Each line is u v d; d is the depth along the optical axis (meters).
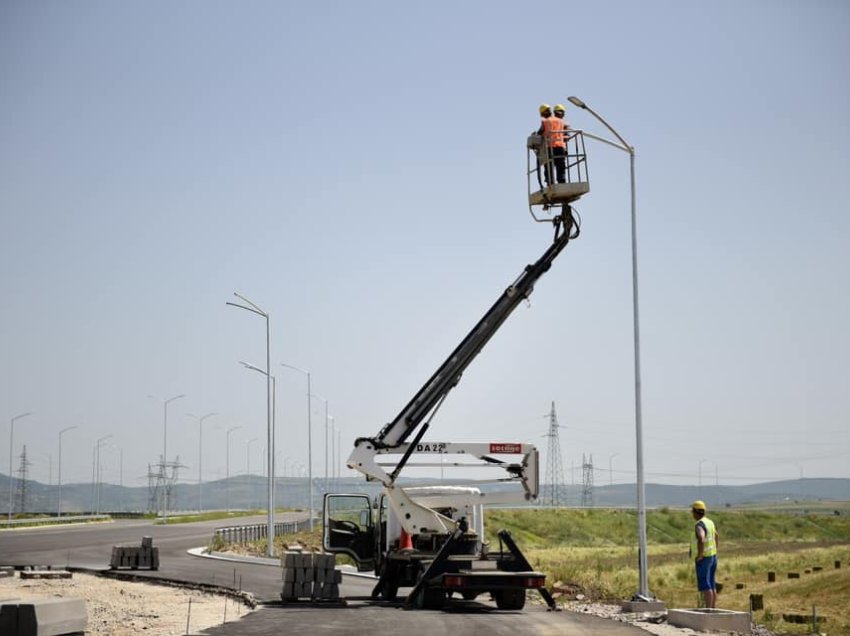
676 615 20.61
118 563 37.38
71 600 16.31
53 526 90.56
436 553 25.45
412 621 21.03
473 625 20.25
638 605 23.34
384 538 26.83
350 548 27.42
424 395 25.28
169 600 27.02
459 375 25.42
